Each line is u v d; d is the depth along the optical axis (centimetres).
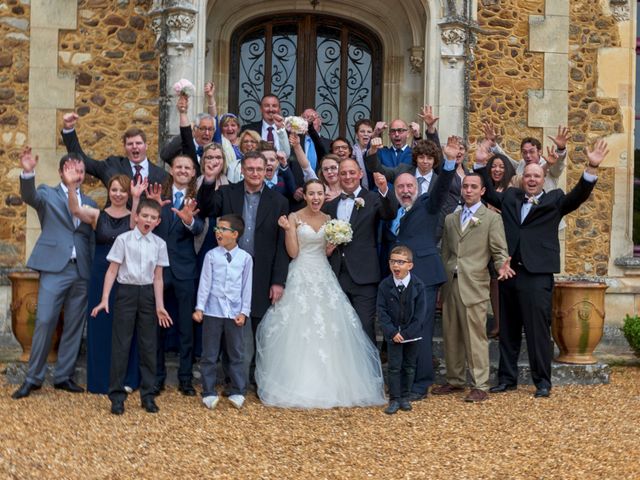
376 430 511
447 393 609
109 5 760
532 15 806
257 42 838
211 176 576
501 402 583
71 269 581
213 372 555
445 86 753
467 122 760
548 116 805
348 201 609
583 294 653
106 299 531
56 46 756
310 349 568
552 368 646
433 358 653
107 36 760
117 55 759
